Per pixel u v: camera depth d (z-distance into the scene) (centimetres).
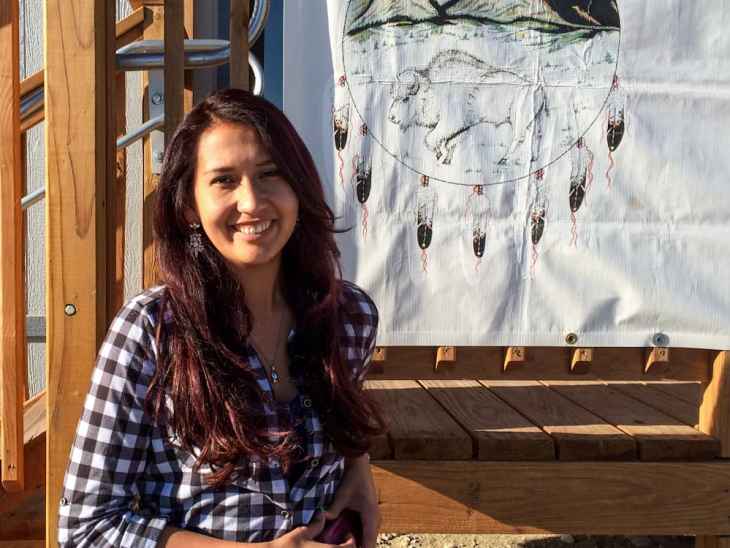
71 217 217
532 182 272
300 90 266
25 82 342
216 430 147
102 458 149
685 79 271
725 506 272
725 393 276
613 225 274
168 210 158
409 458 268
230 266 159
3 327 229
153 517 154
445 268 272
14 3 224
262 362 161
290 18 265
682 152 273
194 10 383
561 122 271
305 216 167
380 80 266
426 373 280
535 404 320
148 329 151
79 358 218
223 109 157
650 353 279
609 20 268
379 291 272
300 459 159
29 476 251
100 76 221
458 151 269
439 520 269
